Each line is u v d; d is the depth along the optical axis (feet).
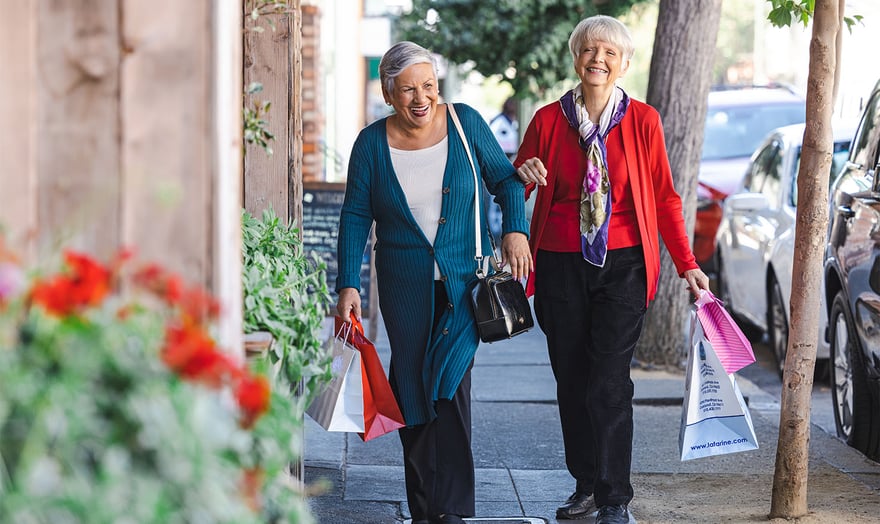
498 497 25.40
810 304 23.21
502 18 75.46
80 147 12.44
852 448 31.24
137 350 10.17
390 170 20.93
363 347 20.79
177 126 12.46
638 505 25.21
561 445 30.53
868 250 28.99
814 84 23.02
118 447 9.67
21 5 12.32
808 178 22.97
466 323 21.01
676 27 41.01
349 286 21.26
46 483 9.00
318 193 45.50
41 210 12.42
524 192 22.25
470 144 21.20
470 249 21.09
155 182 12.46
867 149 31.96
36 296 10.09
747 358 22.50
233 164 12.94
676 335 41.34
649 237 22.38
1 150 12.35
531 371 41.39
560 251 22.65
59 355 9.80
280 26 24.13
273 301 16.98
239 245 13.60
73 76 12.39
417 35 77.97
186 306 11.39
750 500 25.59
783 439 23.71
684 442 22.35
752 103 63.93
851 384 31.45
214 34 12.44
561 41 75.20
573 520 23.57
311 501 24.77
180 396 10.01
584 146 22.41
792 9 28.86
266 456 11.76
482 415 34.27
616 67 22.33
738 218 47.42
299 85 25.09
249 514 10.49
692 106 41.19
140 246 12.49
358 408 20.59
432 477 21.35
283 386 16.93
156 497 9.44
